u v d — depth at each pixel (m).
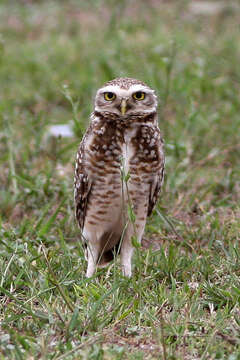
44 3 32.09
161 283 9.23
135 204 9.43
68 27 27.41
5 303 8.54
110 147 9.20
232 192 12.66
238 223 10.76
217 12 29.25
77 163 9.57
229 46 22.95
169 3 31.69
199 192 12.53
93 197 9.45
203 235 10.88
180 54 21.20
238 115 16.12
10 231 10.59
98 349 6.99
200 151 14.21
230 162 13.92
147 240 10.98
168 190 12.42
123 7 29.53
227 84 18.12
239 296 8.45
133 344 7.48
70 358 7.03
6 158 13.38
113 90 9.09
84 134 9.66
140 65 18.84
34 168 13.63
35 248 10.12
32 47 23.55
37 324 7.84
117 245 10.05
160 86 16.42
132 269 9.94
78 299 8.42
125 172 9.21
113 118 9.14
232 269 9.52
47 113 16.78
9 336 7.48
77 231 11.09
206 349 7.07
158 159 9.37
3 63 20.95
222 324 7.79
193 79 17.84
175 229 10.89
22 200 12.02
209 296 8.69
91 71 19.16
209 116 15.83
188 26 26.73
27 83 19.61
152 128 9.28
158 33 24.84
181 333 7.49
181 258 9.89
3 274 8.87
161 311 7.70
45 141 14.39
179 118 15.62
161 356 7.06
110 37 24.47
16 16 29.36
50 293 8.64
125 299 8.44
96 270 9.62
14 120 15.74
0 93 18.67
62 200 11.77
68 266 9.49
